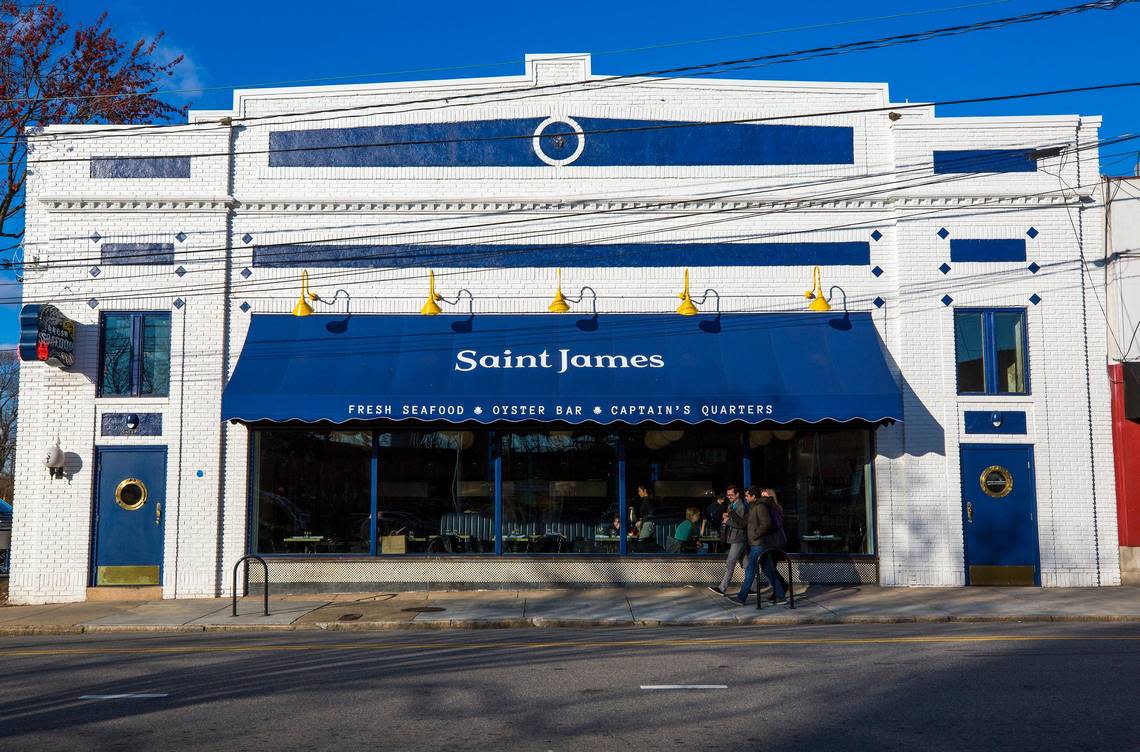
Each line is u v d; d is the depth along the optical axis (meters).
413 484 17.17
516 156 17.77
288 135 17.70
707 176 17.69
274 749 6.88
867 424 16.88
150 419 17.00
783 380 16.28
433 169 17.67
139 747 6.99
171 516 16.77
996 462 17.11
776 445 17.36
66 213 17.31
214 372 17.08
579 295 17.47
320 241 17.52
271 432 17.11
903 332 17.27
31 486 16.84
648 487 17.30
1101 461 17.22
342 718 7.79
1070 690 8.61
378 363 16.55
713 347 16.89
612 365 16.58
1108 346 17.36
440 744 6.95
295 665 10.38
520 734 7.21
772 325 17.20
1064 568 16.94
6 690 9.19
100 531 16.80
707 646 11.46
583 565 17.03
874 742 6.92
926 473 17.03
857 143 17.75
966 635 12.41
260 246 17.44
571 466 17.34
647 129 17.77
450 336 17.05
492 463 17.28
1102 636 12.19
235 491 16.89
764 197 17.59
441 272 17.50
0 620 14.66
